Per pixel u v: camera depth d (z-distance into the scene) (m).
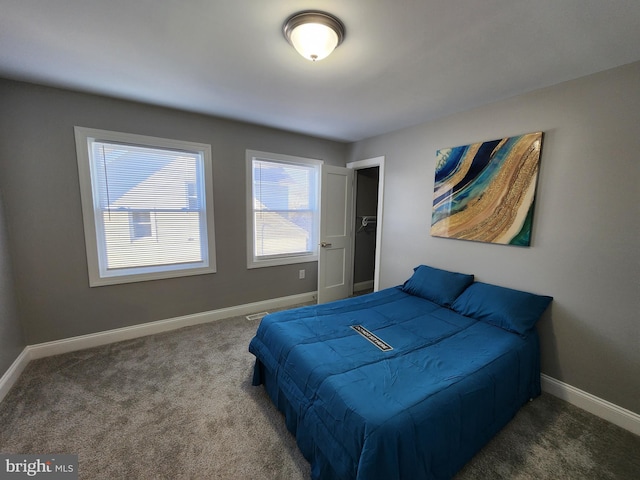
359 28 1.42
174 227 2.90
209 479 1.37
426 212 2.95
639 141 1.65
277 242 3.64
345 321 2.10
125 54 1.71
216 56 1.72
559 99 1.96
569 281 1.96
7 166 2.13
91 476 1.37
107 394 1.94
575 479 1.41
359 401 1.23
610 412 1.80
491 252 2.40
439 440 1.22
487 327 2.04
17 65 1.86
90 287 2.52
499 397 1.58
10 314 2.10
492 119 2.36
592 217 1.84
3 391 1.90
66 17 1.36
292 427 1.59
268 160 3.42
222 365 2.33
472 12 1.29
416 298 2.67
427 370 1.49
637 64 1.64
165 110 2.68
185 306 3.03
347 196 3.93
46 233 2.30
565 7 1.23
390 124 3.04
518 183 2.16
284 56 1.71
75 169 2.36
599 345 1.84
